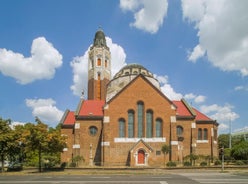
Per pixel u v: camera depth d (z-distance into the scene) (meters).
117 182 24.97
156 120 56.16
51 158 57.06
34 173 39.50
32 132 43.38
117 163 53.78
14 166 52.03
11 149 48.88
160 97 56.94
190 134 59.41
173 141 54.81
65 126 61.25
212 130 62.94
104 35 109.88
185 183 24.11
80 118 59.09
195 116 60.16
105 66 105.19
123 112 55.97
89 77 104.81
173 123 55.69
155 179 27.89
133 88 56.97
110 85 71.81
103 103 66.25
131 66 72.06
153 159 53.66
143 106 56.50
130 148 54.53
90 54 107.19
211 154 61.69
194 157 53.81
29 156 58.72
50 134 43.94
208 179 27.58
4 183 24.80
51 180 27.38
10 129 50.41
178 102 65.94
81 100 65.75
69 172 40.19
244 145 60.84
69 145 60.22
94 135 58.75
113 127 55.28
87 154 57.72
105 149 53.84
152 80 69.12
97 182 25.05
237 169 43.44
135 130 55.25
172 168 43.59
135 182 24.95
